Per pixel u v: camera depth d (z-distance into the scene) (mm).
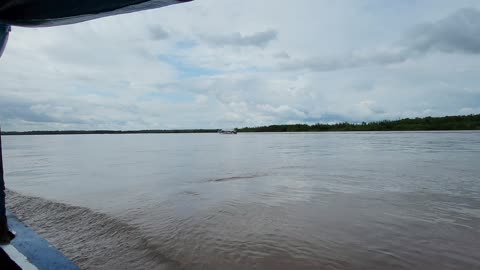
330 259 4133
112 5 2789
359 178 10320
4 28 3463
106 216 6367
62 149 34156
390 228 5250
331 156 18875
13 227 3832
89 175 12430
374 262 4031
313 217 5930
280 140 51344
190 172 12969
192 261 4188
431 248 4434
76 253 4594
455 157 16344
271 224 5570
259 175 11586
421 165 13266
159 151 29016
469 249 4379
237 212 6379
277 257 4219
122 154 25250
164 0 2650
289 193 8148
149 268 4047
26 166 16109
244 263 4082
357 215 6020
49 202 7715
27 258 3021
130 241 4980
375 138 46406
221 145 39781
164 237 5078
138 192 8766
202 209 6695
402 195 7641
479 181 9367
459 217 5789
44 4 2812
